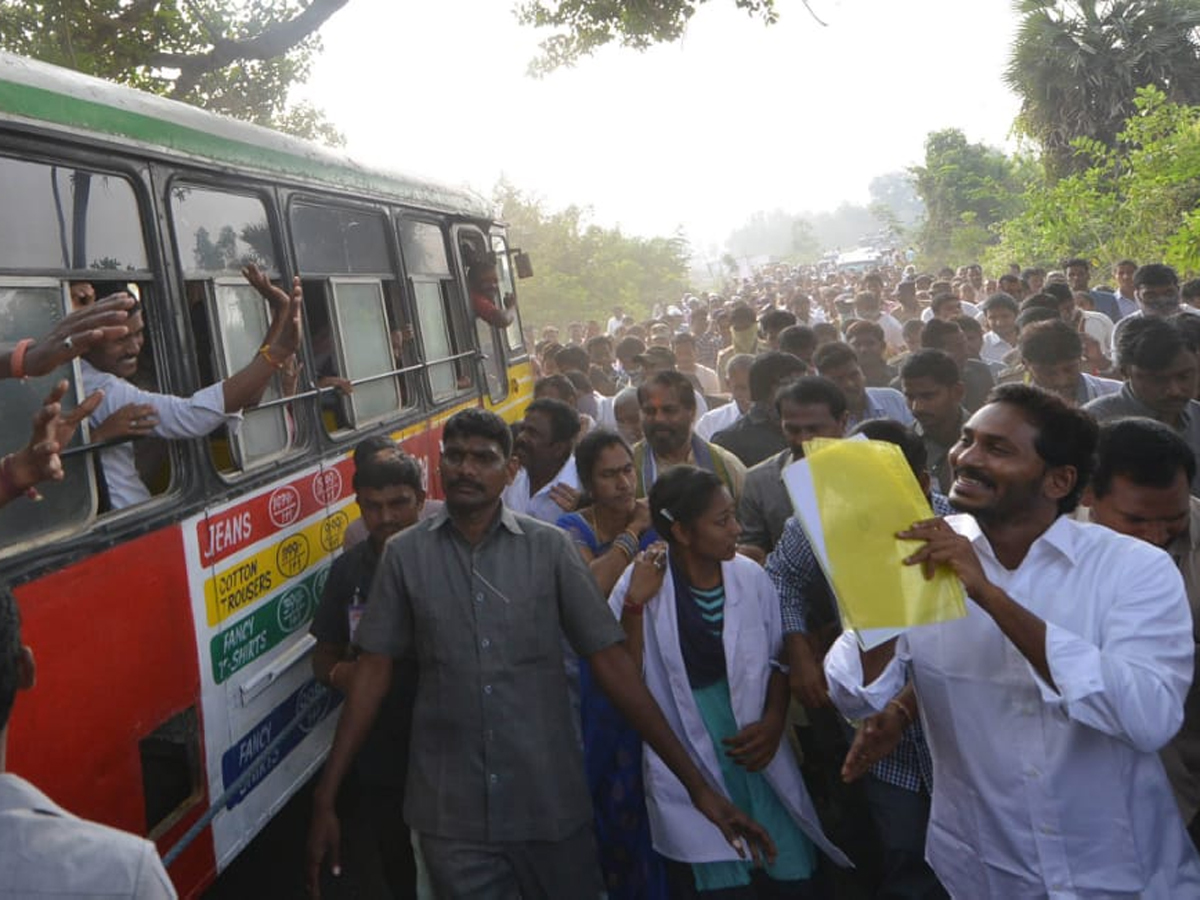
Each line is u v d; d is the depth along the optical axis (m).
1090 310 10.63
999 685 2.42
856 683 2.60
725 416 6.51
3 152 3.03
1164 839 2.44
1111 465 2.85
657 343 12.18
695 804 3.08
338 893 4.61
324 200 5.16
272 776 4.23
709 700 3.46
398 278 6.04
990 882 2.50
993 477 2.35
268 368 3.61
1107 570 2.34
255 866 4.84
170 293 3.77
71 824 1.59
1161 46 24.06
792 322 8.41
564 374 7.85
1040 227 21.52
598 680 3.07
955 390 4.78
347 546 4.61
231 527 3.97
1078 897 2.36
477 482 2.96
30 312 3.10
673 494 3.35
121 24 10.58
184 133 3.98
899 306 15.76
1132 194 19.08
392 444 3.96
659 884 3.50
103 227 3.45
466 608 2.97
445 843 2.98
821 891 3.61
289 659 4.37
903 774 3.39
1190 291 9.20
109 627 3.26
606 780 3.51
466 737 2.97
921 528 2.25
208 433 3.73
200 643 3.73
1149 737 2.18
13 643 1.67
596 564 3.80
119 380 3.42
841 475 2.32
